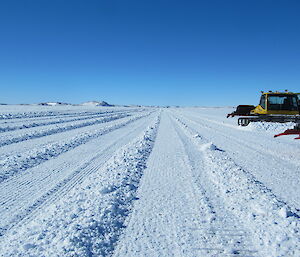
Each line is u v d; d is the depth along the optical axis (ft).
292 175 20.81
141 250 10.32
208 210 13.94
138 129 58.70
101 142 38.78
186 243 10.79
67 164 24.98
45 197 16.42
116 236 11.43
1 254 9.89
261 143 37.96
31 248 10.27
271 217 12.83
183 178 20.04
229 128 62.18
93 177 20.33
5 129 49.93
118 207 14.30
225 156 27.99
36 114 98.32
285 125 55.77
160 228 12.11
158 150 32.04
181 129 58.70
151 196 16.22
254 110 63.57
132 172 21.45
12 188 18.12
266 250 10.08
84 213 13.28
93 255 9.83
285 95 58.03
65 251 9.80
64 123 68.90
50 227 11.84
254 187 17.22
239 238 11.07
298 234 11.12
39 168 23.48
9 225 12.66
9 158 26.27
